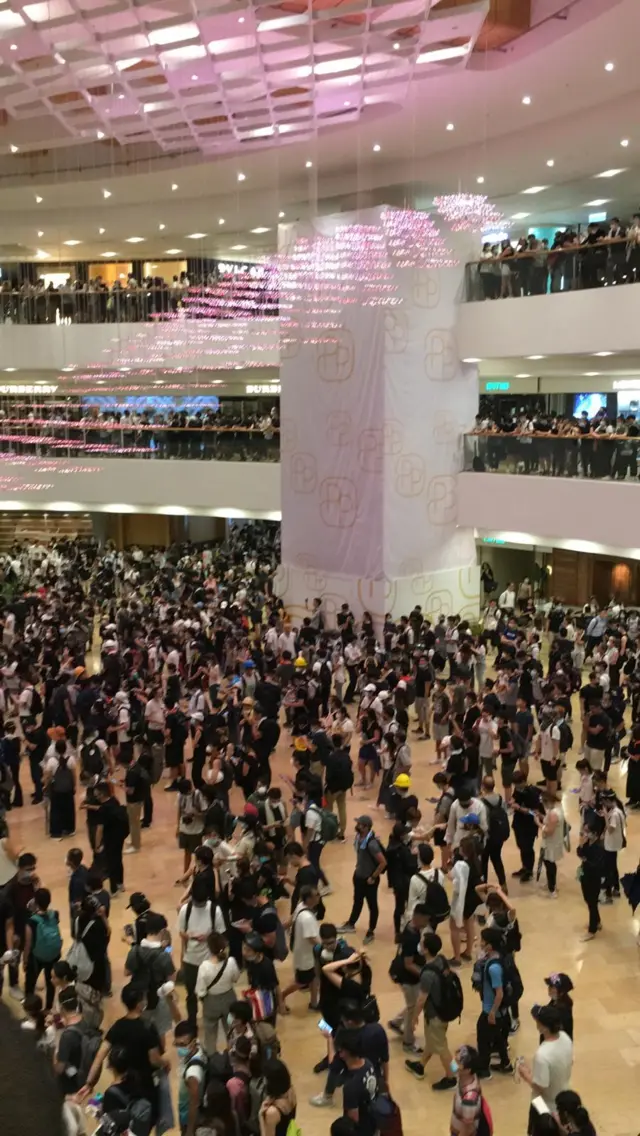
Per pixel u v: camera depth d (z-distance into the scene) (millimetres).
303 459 24984
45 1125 891
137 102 15203
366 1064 6090
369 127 20391
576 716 18078
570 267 20875
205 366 28344
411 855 9758
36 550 30750
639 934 9906
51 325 29453
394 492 23297
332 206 26641
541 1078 6402
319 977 8242
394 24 12492
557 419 22156
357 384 23500
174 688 15930
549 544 22266
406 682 16188
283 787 14680
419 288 23109
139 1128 6016
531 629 21000
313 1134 7211
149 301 28797
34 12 11469
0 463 30578
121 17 11664
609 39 15492
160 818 13664
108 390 32219
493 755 13555
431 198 24875
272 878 9250
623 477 20062
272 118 16625
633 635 19453
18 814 13984
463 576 24734
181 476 28625
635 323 19297
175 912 10727
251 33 12336
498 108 19141
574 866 11914
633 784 13609
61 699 14656
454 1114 6098
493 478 23234
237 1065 6309
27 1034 968
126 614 21469
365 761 14484
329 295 23922
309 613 25156
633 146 20812
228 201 26688
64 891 11352
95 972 7949
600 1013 8766
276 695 14906
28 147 21219
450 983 7566
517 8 15781
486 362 25156
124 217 28047
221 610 21656
